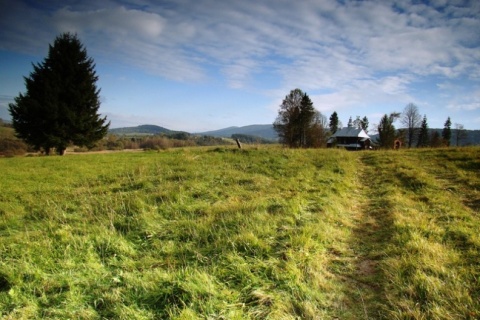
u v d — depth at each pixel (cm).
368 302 408
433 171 1305
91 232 634
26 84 3347
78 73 3584
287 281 430
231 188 1005
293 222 647
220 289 414
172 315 357
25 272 463
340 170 1381
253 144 2581
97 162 2042
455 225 644
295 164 1505
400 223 647
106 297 398
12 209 930
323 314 381
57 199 989
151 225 664
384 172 1344
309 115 6938
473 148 1859
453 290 396
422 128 8706
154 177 1226
